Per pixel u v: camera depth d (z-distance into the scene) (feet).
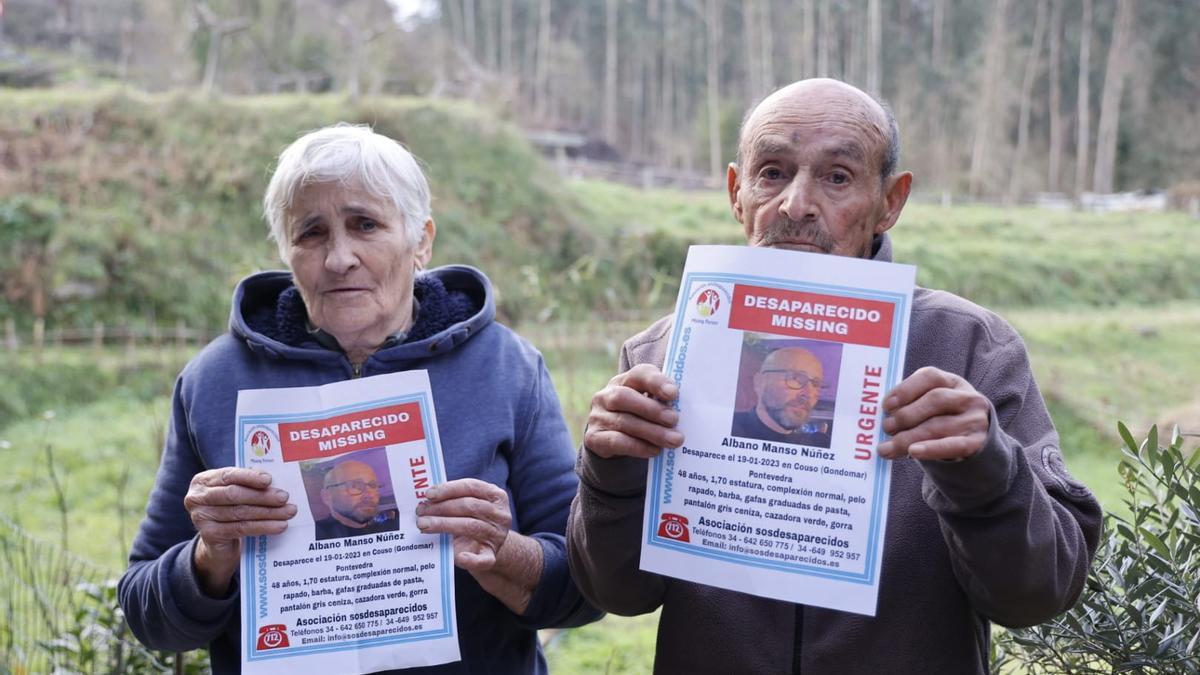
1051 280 88.89
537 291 52.54
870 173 5.18
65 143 61.62
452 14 199.93
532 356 6.84
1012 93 167.73
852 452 4.70
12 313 50.62
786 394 4.80
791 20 176.76
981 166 152.05
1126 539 5.85
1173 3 169.07
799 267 4.84
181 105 68.03
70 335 49.80
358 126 6.52
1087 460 38.01
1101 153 157.38
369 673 6.15
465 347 6.61
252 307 6.99
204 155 64.23
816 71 168.35
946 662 5.04
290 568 5.72
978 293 84.28
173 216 59.57
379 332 6.49
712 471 4.87
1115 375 54.65
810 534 4.73
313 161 6.09
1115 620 5.69
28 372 42.16
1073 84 177.17
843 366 4.75
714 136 159.74
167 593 5.99
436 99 86.43
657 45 200.85
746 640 5.25
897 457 4.42
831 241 5.12
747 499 4.82
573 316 63.05
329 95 83.97
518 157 79.10
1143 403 48.70
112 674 9.81
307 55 119.96
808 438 4.76
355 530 5.74
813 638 5.15
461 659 6.10
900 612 5.06
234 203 62.39
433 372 6.49
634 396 4.86
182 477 6.59
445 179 74.90
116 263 54.44
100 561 22.39
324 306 6.27
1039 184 163.94
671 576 5.00
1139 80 166.91
